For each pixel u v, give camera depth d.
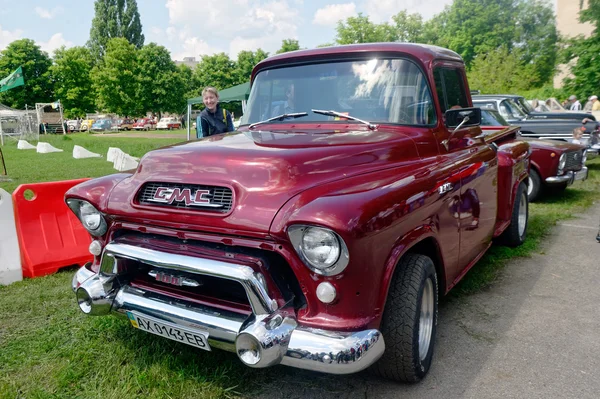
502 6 40.25
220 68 60.81
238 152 2.67
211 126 6.28
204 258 2.45
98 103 53.81
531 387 2.82
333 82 3.58
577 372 2.98
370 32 42.19
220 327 2.39
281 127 3.54
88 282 2.88
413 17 43.00
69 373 2.95
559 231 6.31
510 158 4.92
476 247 3.95
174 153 2.87
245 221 2.34
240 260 2.37
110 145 22.95
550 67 31.70
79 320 3.72
